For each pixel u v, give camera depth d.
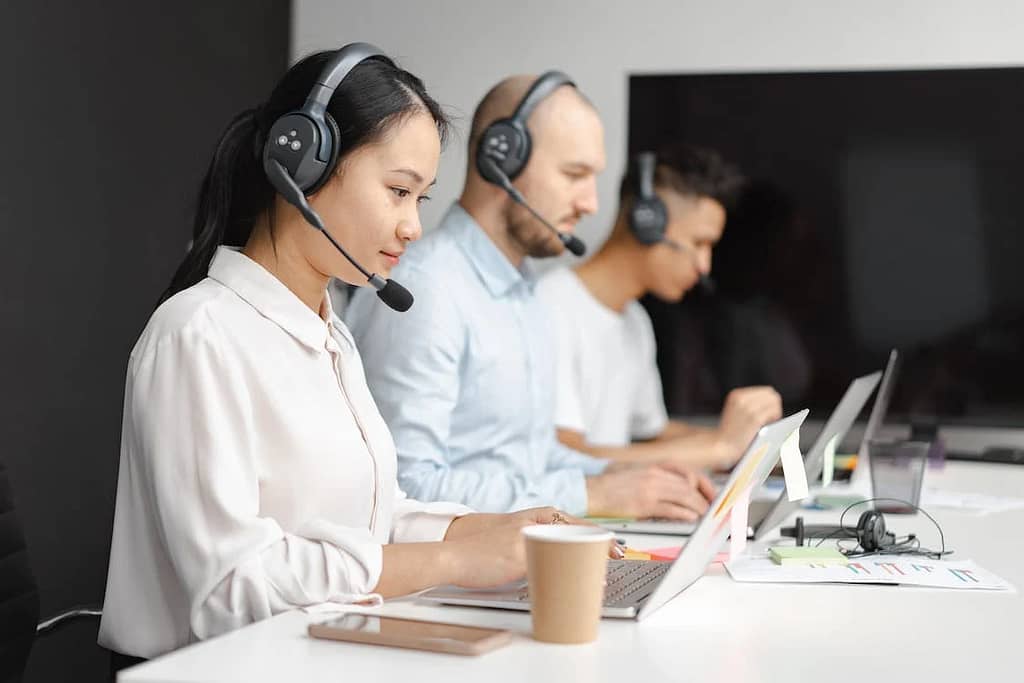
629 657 1.00
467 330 2.20
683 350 3.57
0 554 1.39
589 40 3.69
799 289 3.55
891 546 1.65
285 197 1.36
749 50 3.63
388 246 1.42
